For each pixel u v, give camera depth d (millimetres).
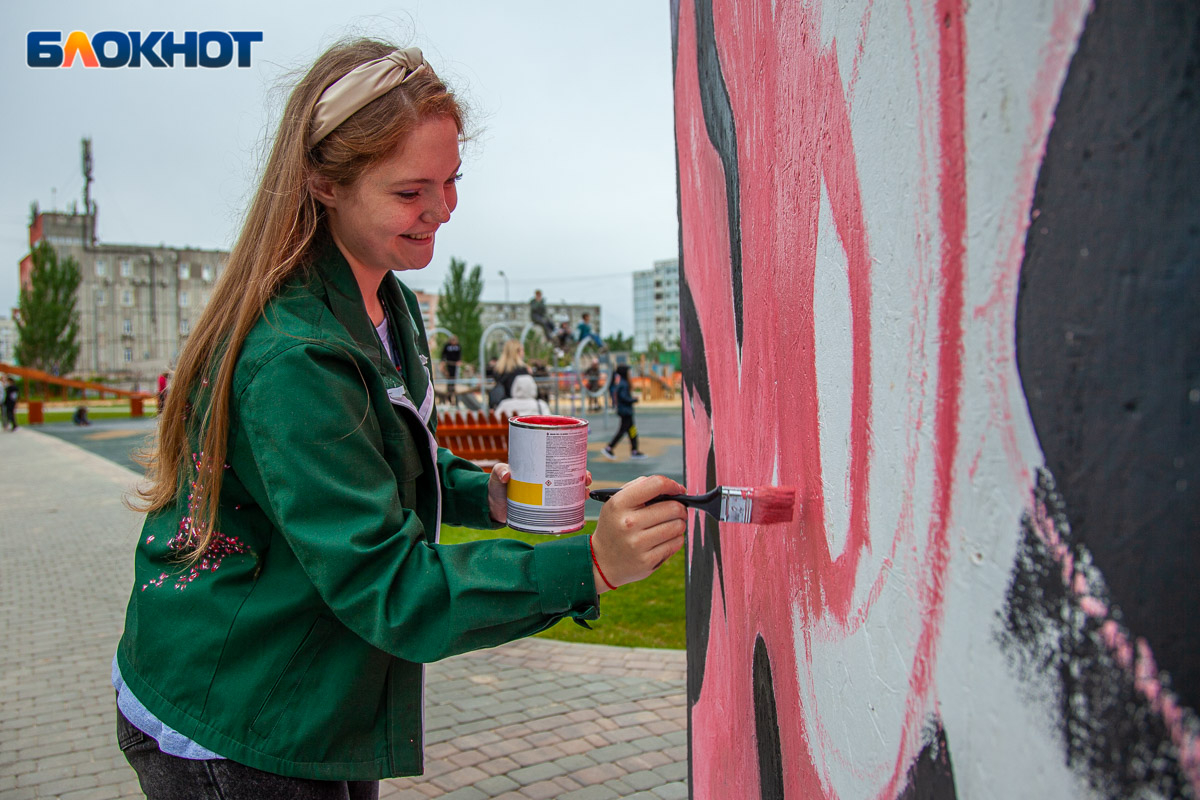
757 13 1159
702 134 1693
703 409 1800
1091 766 438
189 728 1197
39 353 59000
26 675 4191
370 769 1250
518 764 3088
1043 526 480
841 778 855
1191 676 373
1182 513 377
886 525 718
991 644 541
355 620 1063
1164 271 384
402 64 1208
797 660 1024
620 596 5348
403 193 1214
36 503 9875
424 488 1430
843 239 811
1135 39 396
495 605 1030
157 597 1235
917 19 624
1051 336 467
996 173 520
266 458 1105
